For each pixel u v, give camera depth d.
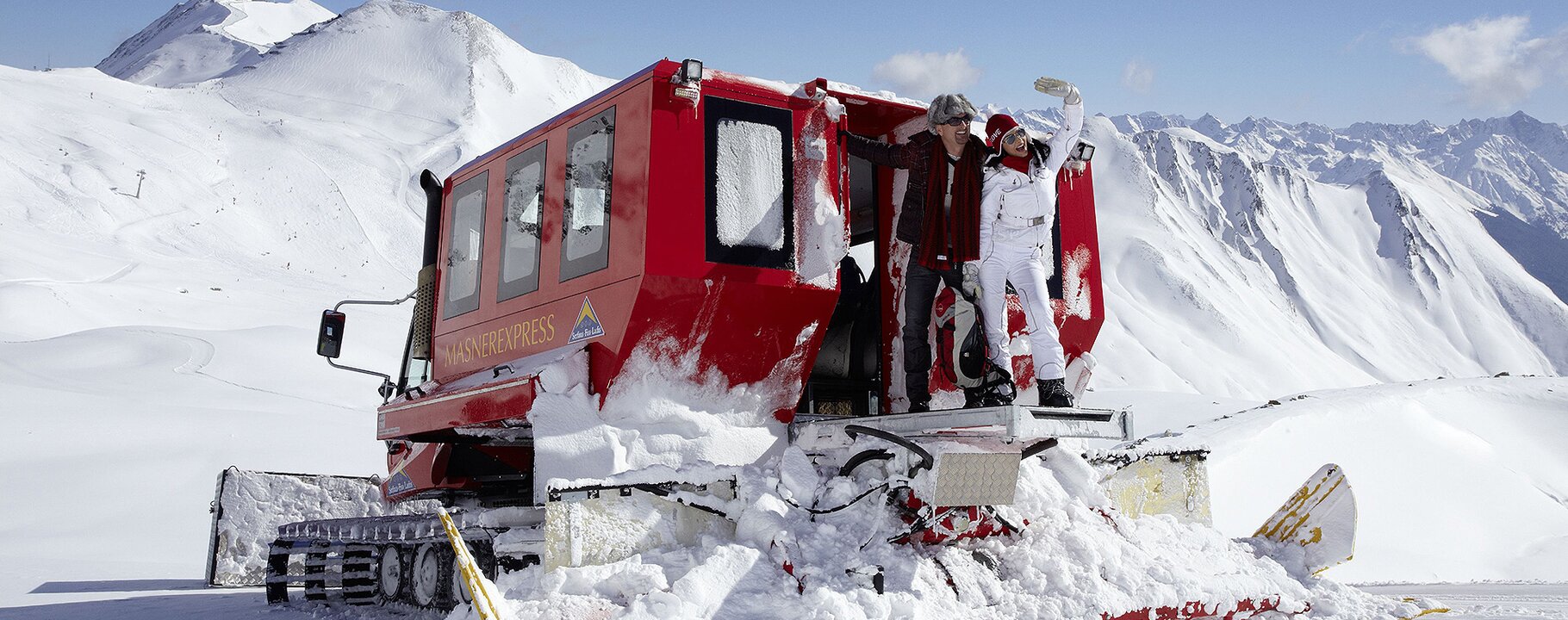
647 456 4.99
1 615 7.60
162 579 10.94
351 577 7.36
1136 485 5.75
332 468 26.78
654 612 4.12
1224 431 16.02
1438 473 16.11
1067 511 5.07
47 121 184.00
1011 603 4.57
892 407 5.81
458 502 7.32
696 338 5.05
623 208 5.01
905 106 5.79
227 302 107.88
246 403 44.50
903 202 5.39
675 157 4.93
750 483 4.76
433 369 6.80
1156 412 33.56
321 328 7.39
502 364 5.94
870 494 4.75
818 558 4.46
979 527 4.77
